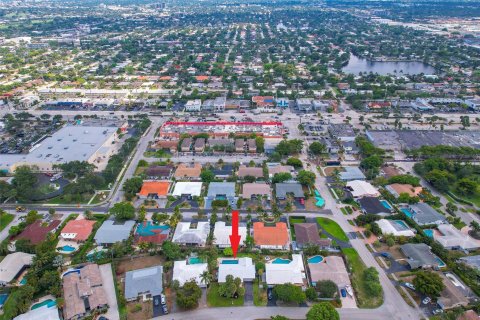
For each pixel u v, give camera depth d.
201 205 194.12
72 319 126.56
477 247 164.38
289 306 133.38
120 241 163.12
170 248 153.88
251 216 185.38
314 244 161.50
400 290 140.38
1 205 193.88
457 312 127.06
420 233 171.50
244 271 145.25
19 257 152.00
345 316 129.38
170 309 132.00
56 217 183.25
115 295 137.88
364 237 170.62
